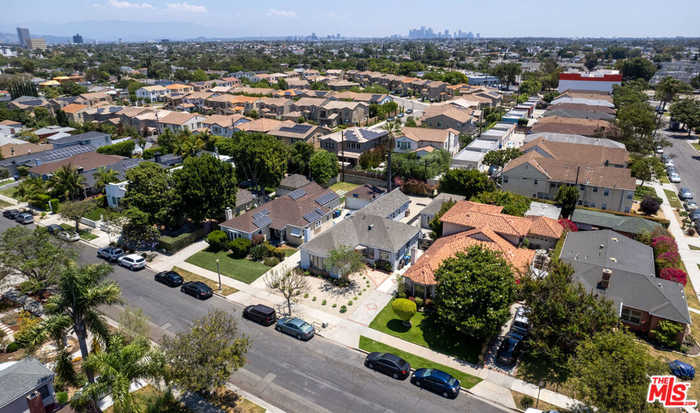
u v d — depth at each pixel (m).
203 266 51.34
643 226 55.56
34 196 68.00
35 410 27.33
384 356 33.78
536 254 49.06
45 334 27.27
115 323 39.62
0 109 134.88
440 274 37.19
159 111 131.12
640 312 37.88
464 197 66.00
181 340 28.16
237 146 71.69
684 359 34.69
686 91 167.88
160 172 59.03
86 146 92.88
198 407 29.89
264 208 60.03
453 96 175.38
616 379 24.47
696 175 86.50
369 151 90.25
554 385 31.67
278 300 44.00
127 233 52.69
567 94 158.50
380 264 50.03
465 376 32.78
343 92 166.12
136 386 31.94
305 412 29.45
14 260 41.69
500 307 33.81
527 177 71.44
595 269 42.91
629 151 93.88
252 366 34.09
